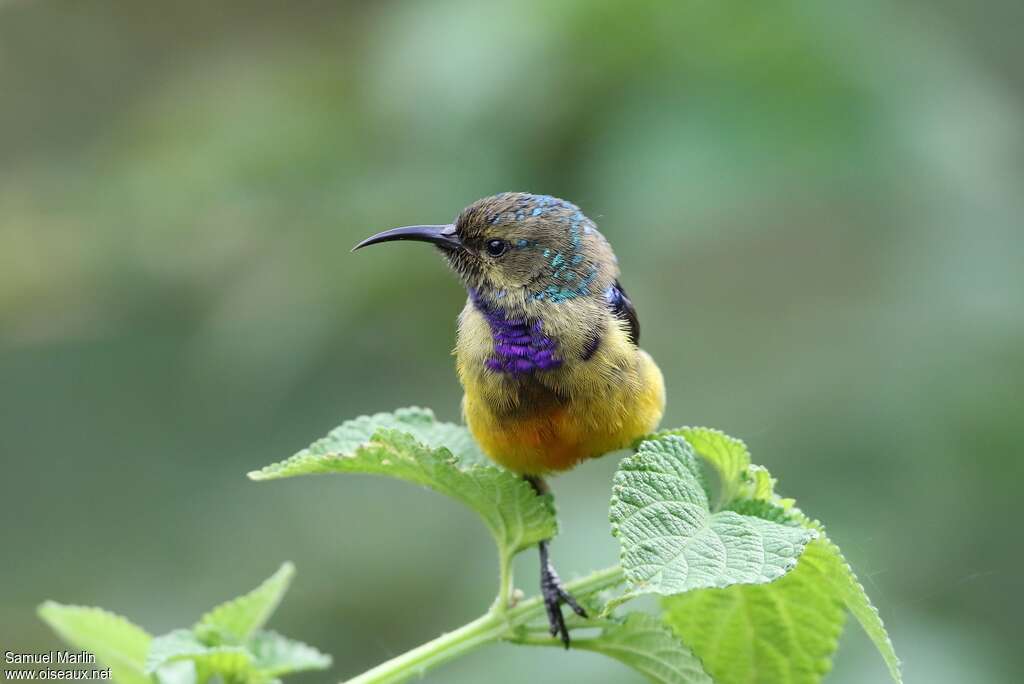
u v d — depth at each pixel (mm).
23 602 14695
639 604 9953
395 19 13227
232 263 14422
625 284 12812
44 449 15727
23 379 16094
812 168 11414
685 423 12562
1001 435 11539
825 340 12789
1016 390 11648
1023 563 11273
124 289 16094
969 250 12047
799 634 6770
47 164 17969
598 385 7824
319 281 13148
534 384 7883
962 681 10586
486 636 6352
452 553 14438
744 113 11508
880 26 12078
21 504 15570
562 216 8414
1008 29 13734
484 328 8188
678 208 11336
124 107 18672
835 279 13234
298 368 13336
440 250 8750
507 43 11977
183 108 15867
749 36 11656
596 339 7902
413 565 14500
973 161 11836
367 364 13695
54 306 16547
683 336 13289
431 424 7914
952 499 11508
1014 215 12148
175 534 15141
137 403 15945
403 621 14273
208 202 14625
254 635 7039
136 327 16203
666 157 11391
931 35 12688
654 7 11688
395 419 7723
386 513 15000
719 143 11406
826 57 11586
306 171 14156
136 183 15820
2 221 16906
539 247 8273
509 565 6441
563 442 7922
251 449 14719
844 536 11359
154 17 18375
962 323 11945
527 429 7891
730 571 5336
